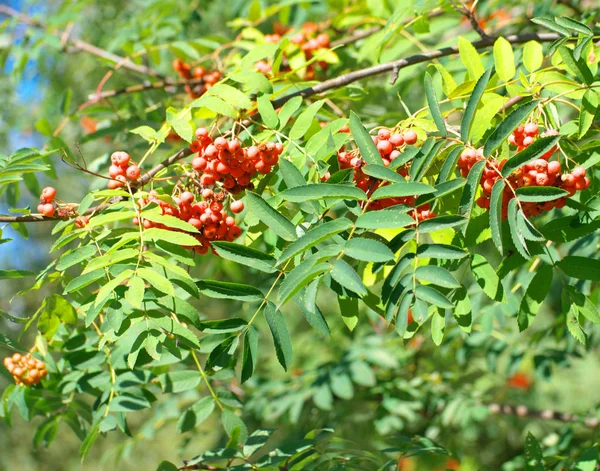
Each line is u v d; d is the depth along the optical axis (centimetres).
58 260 253
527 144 230
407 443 314
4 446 925
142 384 319
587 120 241
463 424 479
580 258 232
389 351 503
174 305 218
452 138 227
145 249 244
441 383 528
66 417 348
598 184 260
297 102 271
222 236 248
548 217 339
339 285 233
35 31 486
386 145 235
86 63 662
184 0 561
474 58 276
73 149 454
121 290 221
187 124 254
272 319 223
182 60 462
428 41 505
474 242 238
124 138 450
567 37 252
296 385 505
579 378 705
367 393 504
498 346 470
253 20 484
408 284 210
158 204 237
